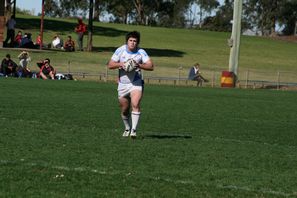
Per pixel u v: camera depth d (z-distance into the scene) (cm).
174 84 7725
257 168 1900
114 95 4953
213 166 1886
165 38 15725
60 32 14262
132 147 2175
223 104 4741
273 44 16912
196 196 1471
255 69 11038
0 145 2084
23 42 9706
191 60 11612
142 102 4494
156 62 10500
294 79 9488
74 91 5200
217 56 12850
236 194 1510
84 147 2123
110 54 10769
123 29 16750
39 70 7644
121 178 1631
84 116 3250
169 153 2086
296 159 2130
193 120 3406
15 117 3008
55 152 1991
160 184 1579
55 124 2797
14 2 10325
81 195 1438
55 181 1565
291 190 1597
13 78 6556
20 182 1538
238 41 7719
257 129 3139
